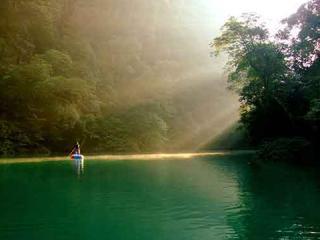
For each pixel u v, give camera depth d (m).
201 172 27.31
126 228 11.86
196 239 10.77
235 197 16.80
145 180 22.50
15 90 49.38
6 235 11.12
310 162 31.95
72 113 51.00
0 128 46.84
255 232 11.33
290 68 37.75
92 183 21.05
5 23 57.28
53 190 18.58
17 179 22.58
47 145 51.81
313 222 12.35
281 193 17.58
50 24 62.03
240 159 42.50
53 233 11.33
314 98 31.23
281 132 39.78
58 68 55.97
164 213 13.84
